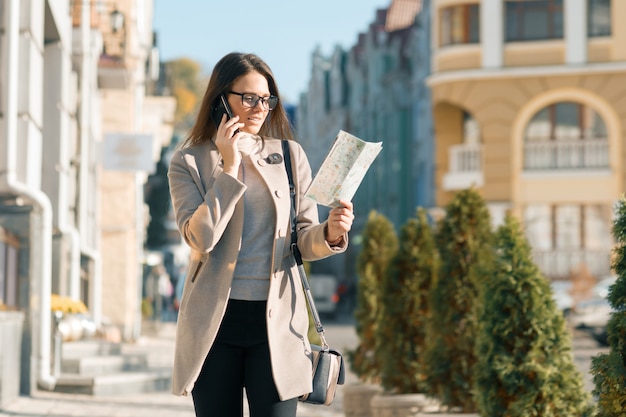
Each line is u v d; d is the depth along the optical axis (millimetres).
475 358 10383
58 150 16578
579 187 42406
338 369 5453
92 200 22906
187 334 5219
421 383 11102
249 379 5262
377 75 72812
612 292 6812
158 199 57500
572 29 42156
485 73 42688
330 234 5230
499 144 42812
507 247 8523
